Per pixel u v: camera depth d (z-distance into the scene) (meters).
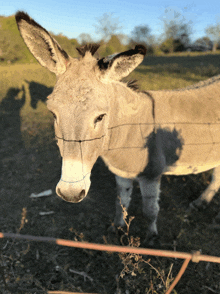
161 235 2.96
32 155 4.76
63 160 1.62
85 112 1.57
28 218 3.30
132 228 3.06
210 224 3.07
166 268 2.52
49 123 5.86
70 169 1.58
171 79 8.80
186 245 2.78
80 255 2.72
